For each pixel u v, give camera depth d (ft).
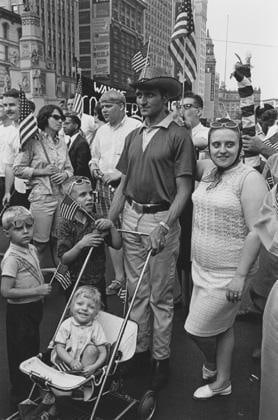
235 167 9.38
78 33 309.01
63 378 8.11
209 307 9.57
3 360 12.05
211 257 9.47
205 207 9.46
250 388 10.96
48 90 178.50
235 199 9.19
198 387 10.98
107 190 15.64
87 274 11.18
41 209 15.15
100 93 29.66
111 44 311.68
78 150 20.68
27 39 168.35
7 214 9.85
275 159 10.48
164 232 9.71
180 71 15.97
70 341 8.97
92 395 8.26
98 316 9.68
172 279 10.74
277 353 7.55
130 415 9.44
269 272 11.80
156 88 10.02
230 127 9.18
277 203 7.88
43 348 12.48
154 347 10.85
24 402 9.01
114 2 306.14
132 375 11.29
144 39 309.22
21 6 236.63
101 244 10.86
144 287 10.90
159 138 10.23
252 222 9.02
